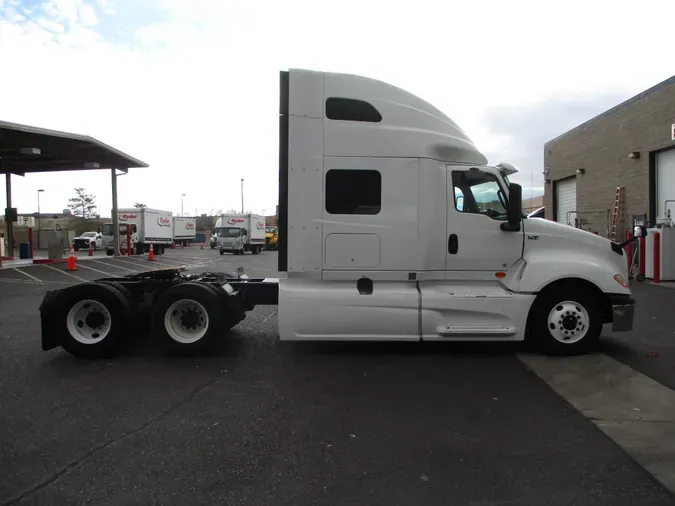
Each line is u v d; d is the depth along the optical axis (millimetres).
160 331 6496
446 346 7004
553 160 26000
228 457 3658
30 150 21750
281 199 6270
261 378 5586
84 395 5027
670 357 6305
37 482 3295
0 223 55562
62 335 6387
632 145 18516
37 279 16750
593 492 3168
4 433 4086
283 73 6266
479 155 6527
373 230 6234
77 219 65812
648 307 9922
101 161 27734
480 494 3150
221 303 6578
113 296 6391
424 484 3275
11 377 5648
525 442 3906
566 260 6297
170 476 3379
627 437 3982
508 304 6234
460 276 6379
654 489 3201
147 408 4656
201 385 5344
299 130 6195
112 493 3160
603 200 20766
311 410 4602
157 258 29250
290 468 3492
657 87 16984
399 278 6281
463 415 4469
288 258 6281
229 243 35156
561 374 5660
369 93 6254
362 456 3676
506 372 5762
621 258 6598
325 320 6223
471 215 6336
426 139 6250
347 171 6219
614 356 6363
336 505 3037
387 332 6281
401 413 4523
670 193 16750
